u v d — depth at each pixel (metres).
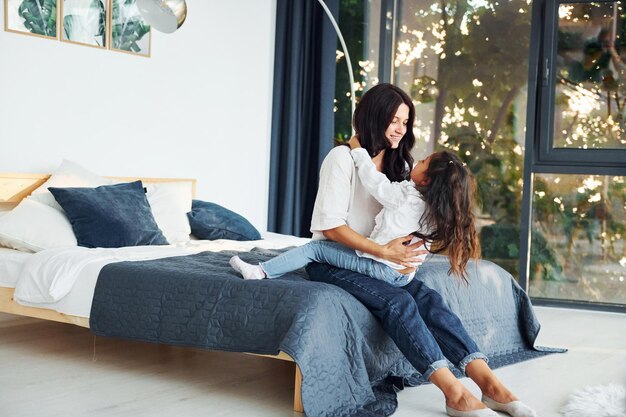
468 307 3.58
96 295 3.18
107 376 3.13
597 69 5.48
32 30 4.38
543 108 5.57
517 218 5.74
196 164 5.42
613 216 5.48
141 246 3.92
